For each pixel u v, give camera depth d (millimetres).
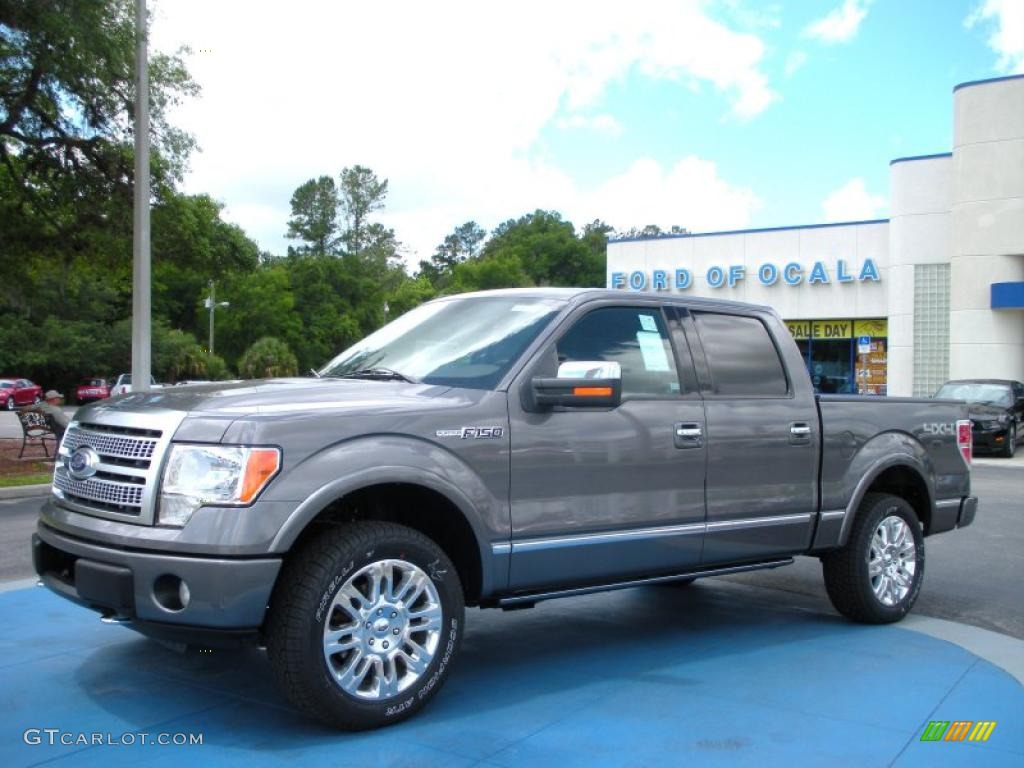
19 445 20391
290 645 3783
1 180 18188
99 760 3695
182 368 66062
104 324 63625
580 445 4695
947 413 6750
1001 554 8859
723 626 6133
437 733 4039
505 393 4523
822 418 5848
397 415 4168
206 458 3779
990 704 4543
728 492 5324
